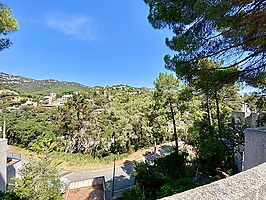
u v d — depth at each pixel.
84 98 25.31
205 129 14.34
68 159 22.16
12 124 26.64
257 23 4.90
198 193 1.37
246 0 4.78
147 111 23.81
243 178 1.64
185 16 6.04
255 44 5.21
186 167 14.10
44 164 8.96
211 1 4.87
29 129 25.59
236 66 6.09
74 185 16.02
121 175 18.95
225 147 12.49
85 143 24.75
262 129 5.81
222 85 6.21
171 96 17.72
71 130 24.47
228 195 1.35
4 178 7.87
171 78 17.80
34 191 8.36
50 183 8.99
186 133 21.31
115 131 24.52
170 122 24.94
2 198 7.20
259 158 5.42
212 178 11.20
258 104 8.42
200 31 5.93
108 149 24.70
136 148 26.09
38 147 9.45
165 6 6.36
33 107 29.64
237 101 16.19
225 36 5.54
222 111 16.58
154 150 25.12
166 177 12.27
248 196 1.40
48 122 26.91
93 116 24.88
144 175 12.71
